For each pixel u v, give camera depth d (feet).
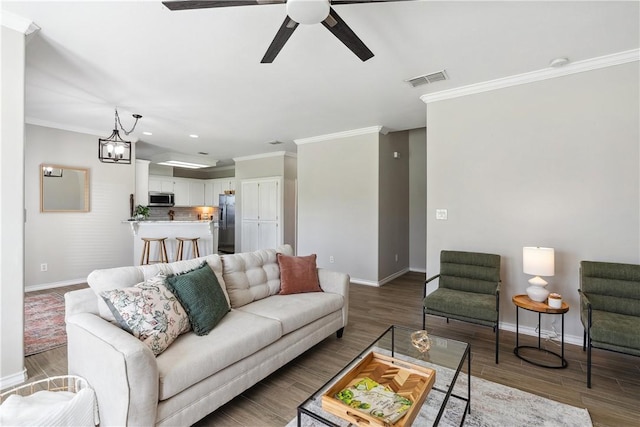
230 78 10.41
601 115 9.09
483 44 8.30
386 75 10.21
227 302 7.77
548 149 9.87
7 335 7.03
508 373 7.87
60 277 15.93
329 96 12.09
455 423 5.91
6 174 7.02
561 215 9.70
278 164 23.24
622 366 8.20
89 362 5.28
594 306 8.27
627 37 7.91
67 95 11.82
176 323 6.10
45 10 6.80
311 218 19.12
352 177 17.49
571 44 8.27
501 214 10.67
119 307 5.68
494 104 10.73
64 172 16.07
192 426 5.90
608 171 9.04
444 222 11.75
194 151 23.15
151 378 4.74
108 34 7.79
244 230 25.17
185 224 18.04
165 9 6.81
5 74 6.98
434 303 9.27
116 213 17.90
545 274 8.49
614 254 8.99
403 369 5.60
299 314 8.04
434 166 11.94
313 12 5.30
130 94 11.75
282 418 6.17
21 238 7.25
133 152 18.60
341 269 17.97
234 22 7.32
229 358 6.01
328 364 8.30
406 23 7.36
